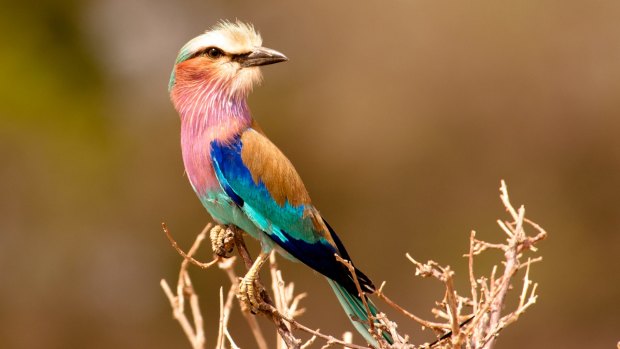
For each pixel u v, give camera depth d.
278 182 7.93
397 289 17.70
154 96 19.94
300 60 19.78
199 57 8.10
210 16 20.80
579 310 17.44
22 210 18.30
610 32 19.17
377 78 19.30
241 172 7.90
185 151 8.16
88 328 17.98
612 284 17.70
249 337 16.53
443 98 19.08
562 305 17.44
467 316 6.25
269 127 18.92
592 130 19.03
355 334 16.59
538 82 19.14
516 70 19.17
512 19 19.27
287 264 16.81
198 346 7.31
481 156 18.89
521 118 19.06
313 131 18.92
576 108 19.12
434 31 19.39
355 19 19.84
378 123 18.92
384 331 7.04
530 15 19.23
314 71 19.66
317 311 16.77
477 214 18.45
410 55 19.38
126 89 19.83
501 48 19.20
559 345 17.12
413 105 19.06
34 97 18.70
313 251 7.99
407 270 17.92
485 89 19.16
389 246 18.19
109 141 19.00
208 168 8.02
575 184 18.83
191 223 18.11
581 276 17.77
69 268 18.17
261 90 19.27
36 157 18.52
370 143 18.83
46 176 18.45
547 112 19.08
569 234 18.28
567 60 19.20
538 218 18.52
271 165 7.95
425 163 18.80
